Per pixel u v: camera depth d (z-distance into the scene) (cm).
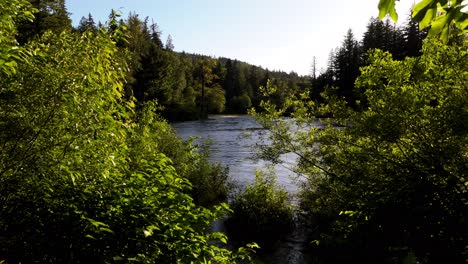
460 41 619
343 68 5794
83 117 352
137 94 5122
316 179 920
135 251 344
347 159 747
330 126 807
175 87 6969
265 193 1288
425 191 588
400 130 636
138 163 496
